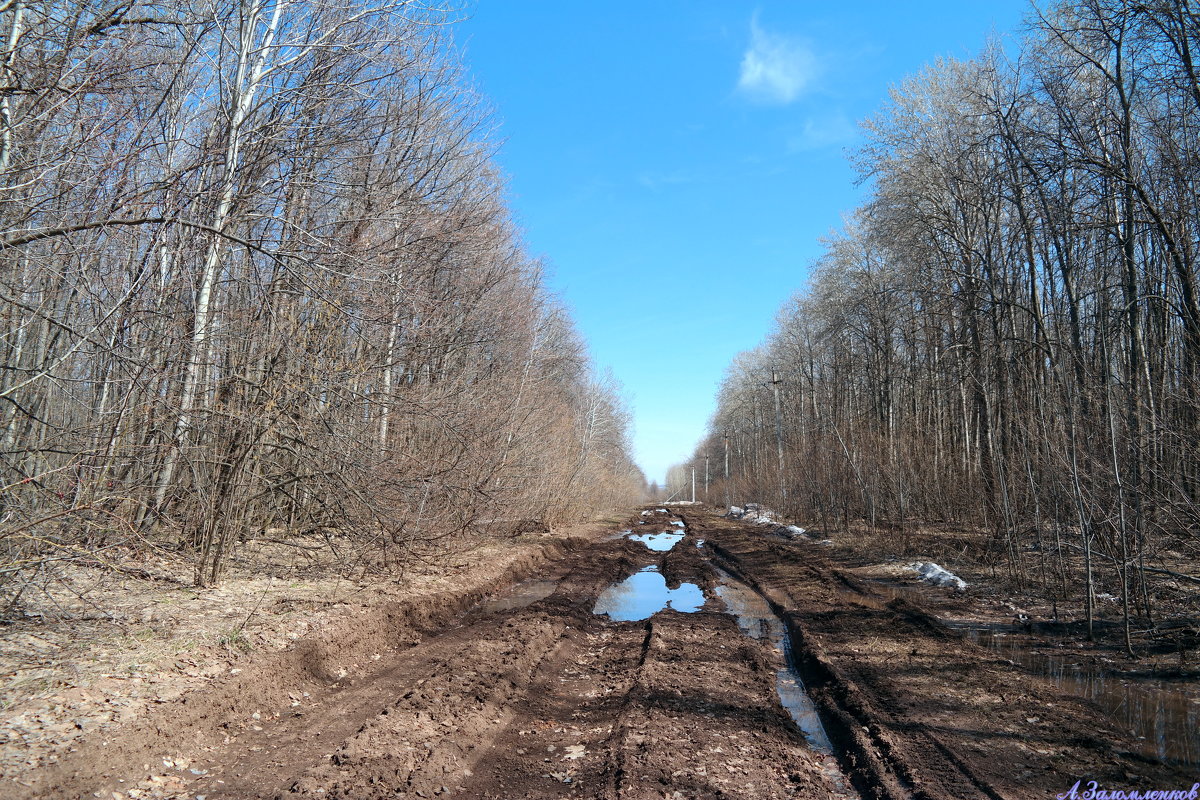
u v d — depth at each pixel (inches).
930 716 265.4
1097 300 637.9
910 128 866.8
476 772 227.8
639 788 208.2
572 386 1475.1
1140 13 462.9
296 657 296.4
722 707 293.1
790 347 1768.0
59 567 280.2
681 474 4362.7
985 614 446.0
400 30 514.3
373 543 460.8
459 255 668.1
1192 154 442.0
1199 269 476.1
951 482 750.5
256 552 464.4
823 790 214.5
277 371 394.9
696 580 680.4
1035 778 209.8
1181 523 366.3
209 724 233.3
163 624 298.4
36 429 330.3
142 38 312.7
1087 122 501.0
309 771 203.3
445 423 482.6
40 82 265.4
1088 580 368.5
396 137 553.9
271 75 457.1
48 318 251.8
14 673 230.5
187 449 361.4
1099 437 407.2
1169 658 322.7
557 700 314.2
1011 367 583.2
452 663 326.3
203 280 355.3
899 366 1156.5
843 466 917.2
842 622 444.1
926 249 875.4
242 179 407.5
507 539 802.8
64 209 278.2
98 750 192.2
